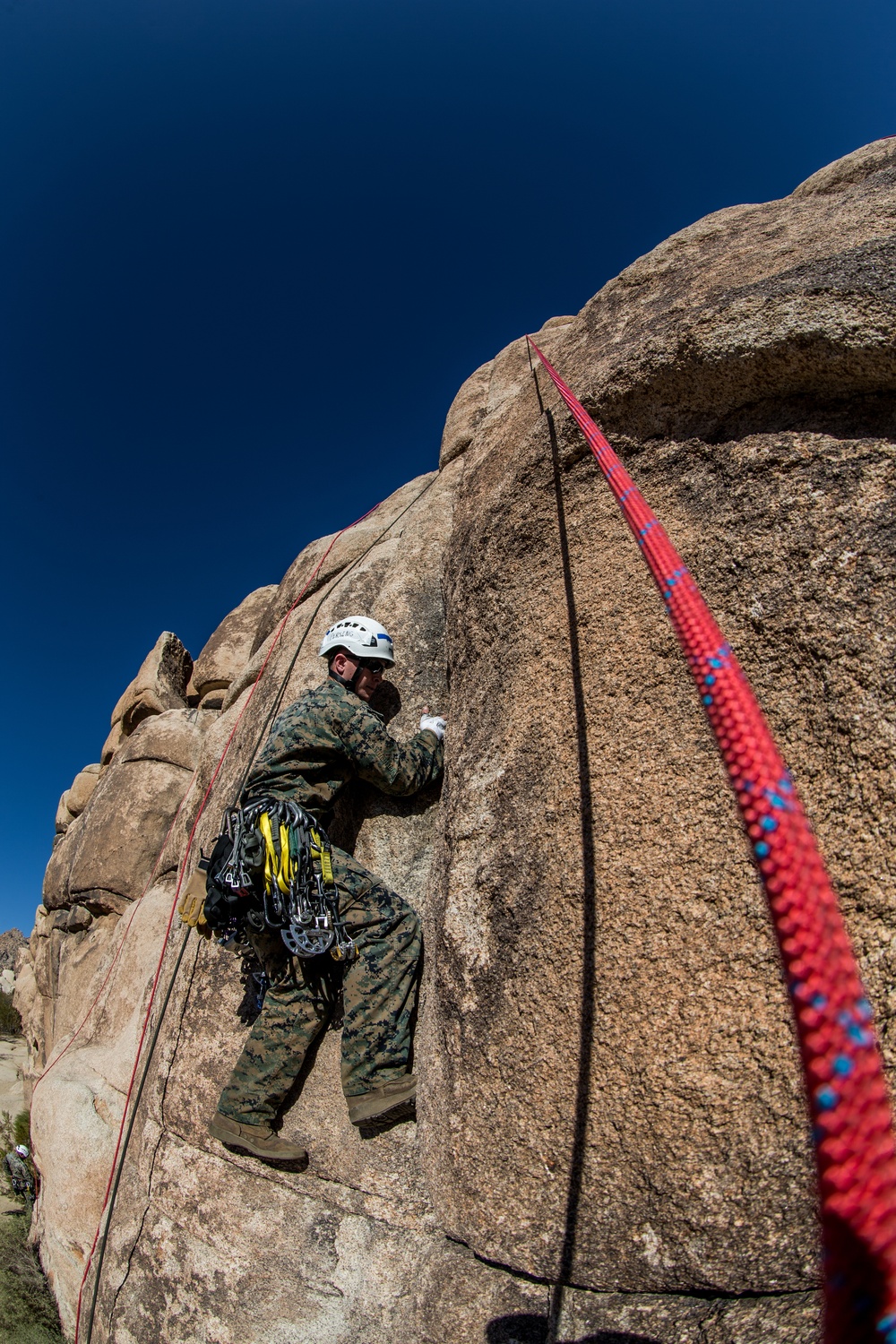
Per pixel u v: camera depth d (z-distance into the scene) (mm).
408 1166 2584
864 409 2039
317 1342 2451
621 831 2070
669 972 1894
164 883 5582
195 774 5504
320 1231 2629
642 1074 1870
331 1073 2838
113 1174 3734
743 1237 1760
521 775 2406
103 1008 5348
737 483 2168
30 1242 5469
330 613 4215
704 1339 1785
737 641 2016
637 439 2453
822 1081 400
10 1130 8398
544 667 2490
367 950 2686
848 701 1803
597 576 2455
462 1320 2117
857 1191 364
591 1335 1875
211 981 3516
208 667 7680
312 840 2658
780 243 2492
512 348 5266
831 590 1901
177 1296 2826
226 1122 2752
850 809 1748
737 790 556
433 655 3598
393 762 2926
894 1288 334
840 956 438
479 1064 2215
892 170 2590
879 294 1966
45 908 9984
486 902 2367
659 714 2143
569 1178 1963
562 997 2051
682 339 2260
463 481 3650
